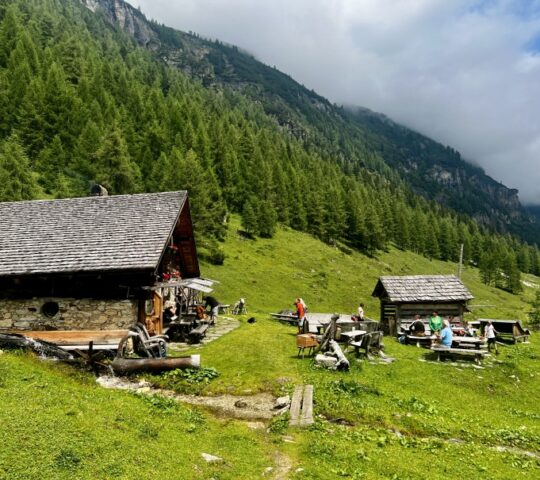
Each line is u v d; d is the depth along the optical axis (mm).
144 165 102125
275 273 83000
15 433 8039
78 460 7621
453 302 32969
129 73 165375
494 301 121250
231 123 181125
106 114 110250
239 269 79250
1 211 25000
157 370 15773
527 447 12844
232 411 13156
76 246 21078
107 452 8148
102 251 20531
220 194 104625
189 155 96312
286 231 115375
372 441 11375
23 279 20234
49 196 77938
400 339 30094
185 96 171375
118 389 13750
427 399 16562
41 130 94562
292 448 10562
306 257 99688
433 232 155750
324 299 78375
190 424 11125
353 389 15586
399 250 144000
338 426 12352
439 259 155375
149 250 20219
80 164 87312
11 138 86062
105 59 157875
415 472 9570
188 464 8617
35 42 139000
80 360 15844
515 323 35719
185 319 26859
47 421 8758
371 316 75438
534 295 142375
